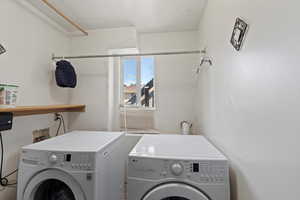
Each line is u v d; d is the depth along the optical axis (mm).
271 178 589
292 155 490
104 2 1678
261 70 646
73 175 1072
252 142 720
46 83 1880
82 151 1097
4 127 1188
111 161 1352
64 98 2205
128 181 951
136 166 949
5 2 1400
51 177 1102
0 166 1355
